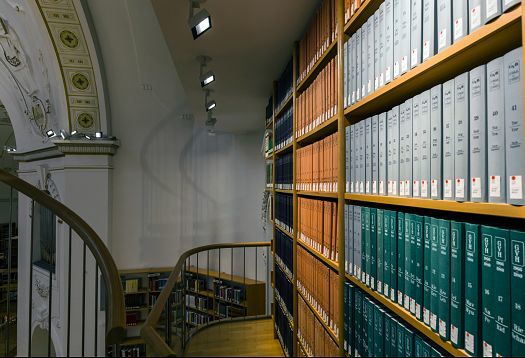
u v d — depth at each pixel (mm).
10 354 2199
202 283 6812
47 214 6719
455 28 788
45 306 6617
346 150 1475
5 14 5574
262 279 6020
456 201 774
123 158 6688
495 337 656
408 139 984
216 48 2514
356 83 1361
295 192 2447
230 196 6758
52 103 6254
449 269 791
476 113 718
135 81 6445
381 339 1129
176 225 7062
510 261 624
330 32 1659
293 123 2512
